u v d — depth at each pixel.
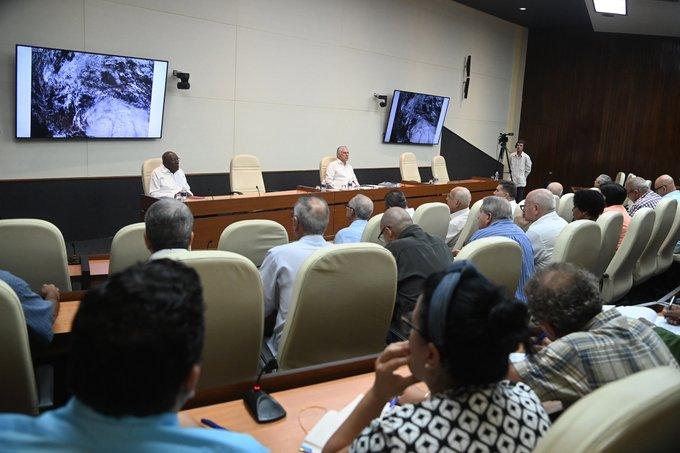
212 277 1.76
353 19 9.08
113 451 0.71
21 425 0.73
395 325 2.57
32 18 5.86
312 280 1.97
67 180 6.37
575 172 12.16
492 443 0.92
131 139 6.81
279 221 6.08
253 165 7.14
